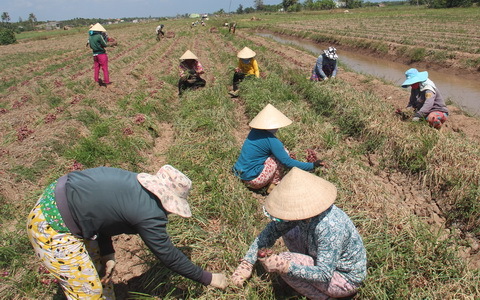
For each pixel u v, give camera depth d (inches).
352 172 217.5
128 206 105.2
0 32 1743.4
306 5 4375.0
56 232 104.1
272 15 3208.7
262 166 204.1
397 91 402.6
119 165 247.4
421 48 737.0
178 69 616.7
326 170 219.1
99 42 477.4
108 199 104.1
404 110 319.0
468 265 147.7
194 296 136.3
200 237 167.5
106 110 382.9
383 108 309.4
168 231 167.9
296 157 241.1
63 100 448.1
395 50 824.9
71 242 106.0
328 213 114.7
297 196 113.3
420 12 2041.1
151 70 655.1
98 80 494.6
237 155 246.5
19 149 269.7
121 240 179.9
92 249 121.9
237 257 152.3
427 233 159.0
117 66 683.4
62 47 1350.9
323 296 126.6
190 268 119.6
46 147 270.2
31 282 150.8
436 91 264.5
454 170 204.1
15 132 319.3
